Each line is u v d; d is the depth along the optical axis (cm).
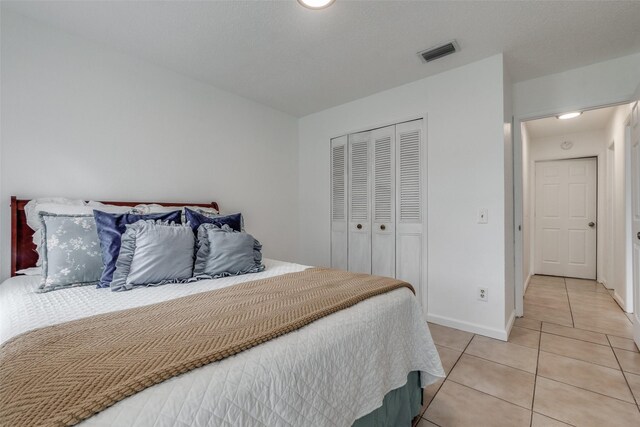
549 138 455
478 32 200
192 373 70
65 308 119
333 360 98
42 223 157
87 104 205
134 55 227
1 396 61
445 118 256
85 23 189
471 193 242
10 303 127
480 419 143
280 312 108
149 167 236
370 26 194
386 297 138
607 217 387
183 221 200
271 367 80
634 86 224
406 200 282
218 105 285
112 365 69
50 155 190
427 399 159
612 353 206
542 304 320
